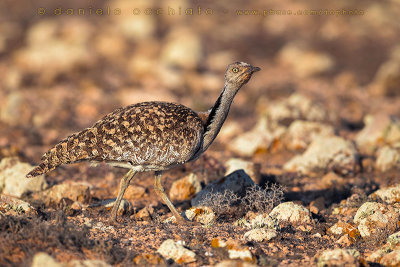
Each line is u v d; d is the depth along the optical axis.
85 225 8.60
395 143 16.55
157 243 8.27
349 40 42.16
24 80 30.12
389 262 7.57
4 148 15.12
